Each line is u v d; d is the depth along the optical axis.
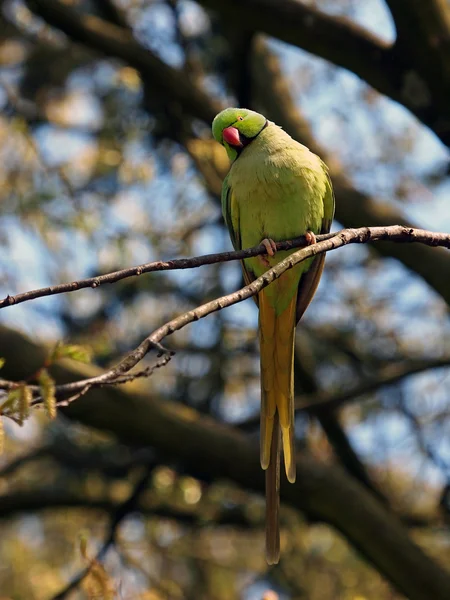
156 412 10.35
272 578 12.77
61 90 13.41
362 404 12.76
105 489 13.01
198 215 12.91
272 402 7.72
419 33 9.80
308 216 7.94
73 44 13.27
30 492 12.14
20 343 9.98
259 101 12.67
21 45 13.54
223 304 5.18
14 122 12.47
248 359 12.80
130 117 13.01
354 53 10.21
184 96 11.39
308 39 10.28
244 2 10.11
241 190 7.98
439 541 13.16
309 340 13.09
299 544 12.75
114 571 11.07
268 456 7.34
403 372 11.57
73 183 12.45
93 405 10.12
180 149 12.98
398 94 10.29
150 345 4.80
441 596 10.20
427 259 10.45
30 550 12.87
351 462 12.23
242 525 12.47
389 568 10.39
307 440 13.43
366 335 13.11
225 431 10.67
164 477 12.54
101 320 12.41
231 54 11.50
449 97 10.02
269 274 5.54
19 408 4.27
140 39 13.12
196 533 13.23
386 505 12.07
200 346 12.57
